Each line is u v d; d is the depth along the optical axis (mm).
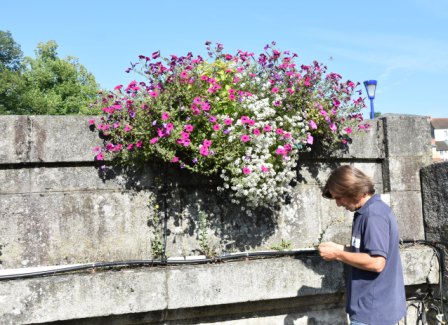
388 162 4688
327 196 3127
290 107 4066
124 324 3527
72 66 34844
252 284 3705
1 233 3582
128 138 3830
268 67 4148
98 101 3902
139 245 3900
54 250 3693
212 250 4047
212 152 3645
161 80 3844
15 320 3154
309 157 4414
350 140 4559
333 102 4188
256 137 3756
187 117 3754
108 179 3857
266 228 4277
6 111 35062
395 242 2887
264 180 3875
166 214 3988
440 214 4496
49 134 3693
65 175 3768
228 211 4156
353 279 2963
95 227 3805
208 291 3586
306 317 4086
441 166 4480
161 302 3469
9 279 3260
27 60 35469
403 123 4773
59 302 3250
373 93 11016
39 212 3686
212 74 4012
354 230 2961
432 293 4410
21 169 3672
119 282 3387
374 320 2795
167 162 3963
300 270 3855
